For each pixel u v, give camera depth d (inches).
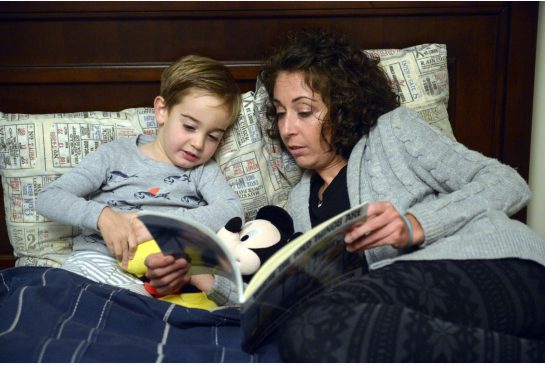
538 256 36.5
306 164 47.7
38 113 59.1
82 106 59.3
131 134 53.1
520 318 34.3
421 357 29.2
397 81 54.4
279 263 31.0
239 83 60.6
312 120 46.1
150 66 58.7
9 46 57.5
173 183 49.2
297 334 30.9
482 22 60.2
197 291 44.9
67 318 36.7
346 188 46.4
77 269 44.4
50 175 50.9
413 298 33.6
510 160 62.8
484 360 29.5
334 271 38.1
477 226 37.8
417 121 46.0
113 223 43.4
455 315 33.5
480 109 62.3
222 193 49.0
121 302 39.3
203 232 32.6
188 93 46.8
